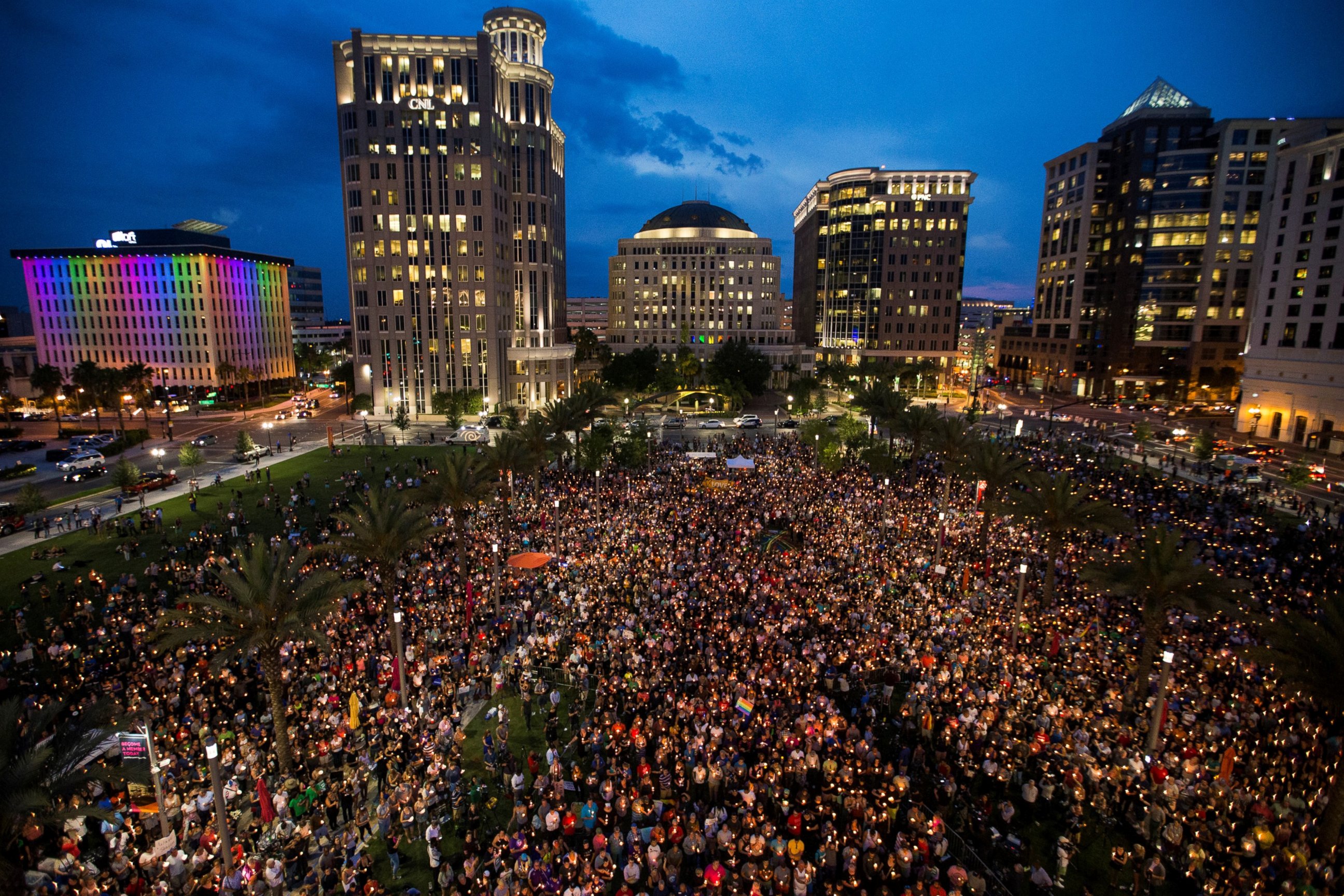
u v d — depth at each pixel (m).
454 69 110.75
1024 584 35.97
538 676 30.52
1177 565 27.11
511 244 124.00
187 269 135.75
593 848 20.78
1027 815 22.61
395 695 27.89
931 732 25.36
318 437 95.75
